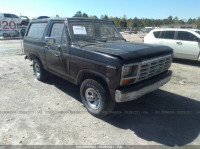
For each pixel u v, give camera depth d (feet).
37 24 17.12
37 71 18.17
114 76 9.18
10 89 15.74
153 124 10.84
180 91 16.17
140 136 9.66
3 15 66.44
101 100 10.51
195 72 22.68
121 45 11.79
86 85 11.22
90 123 10.74
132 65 9.29
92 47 11.08
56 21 14.07
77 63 11.43
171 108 12.91
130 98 9.58
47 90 15.70
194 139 9.51
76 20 13.21
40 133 9.66
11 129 9.92
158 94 15.40
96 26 14.08
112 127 10.41
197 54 25.57
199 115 11.98
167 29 28.81
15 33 63.62
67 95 14.74
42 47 15.47
